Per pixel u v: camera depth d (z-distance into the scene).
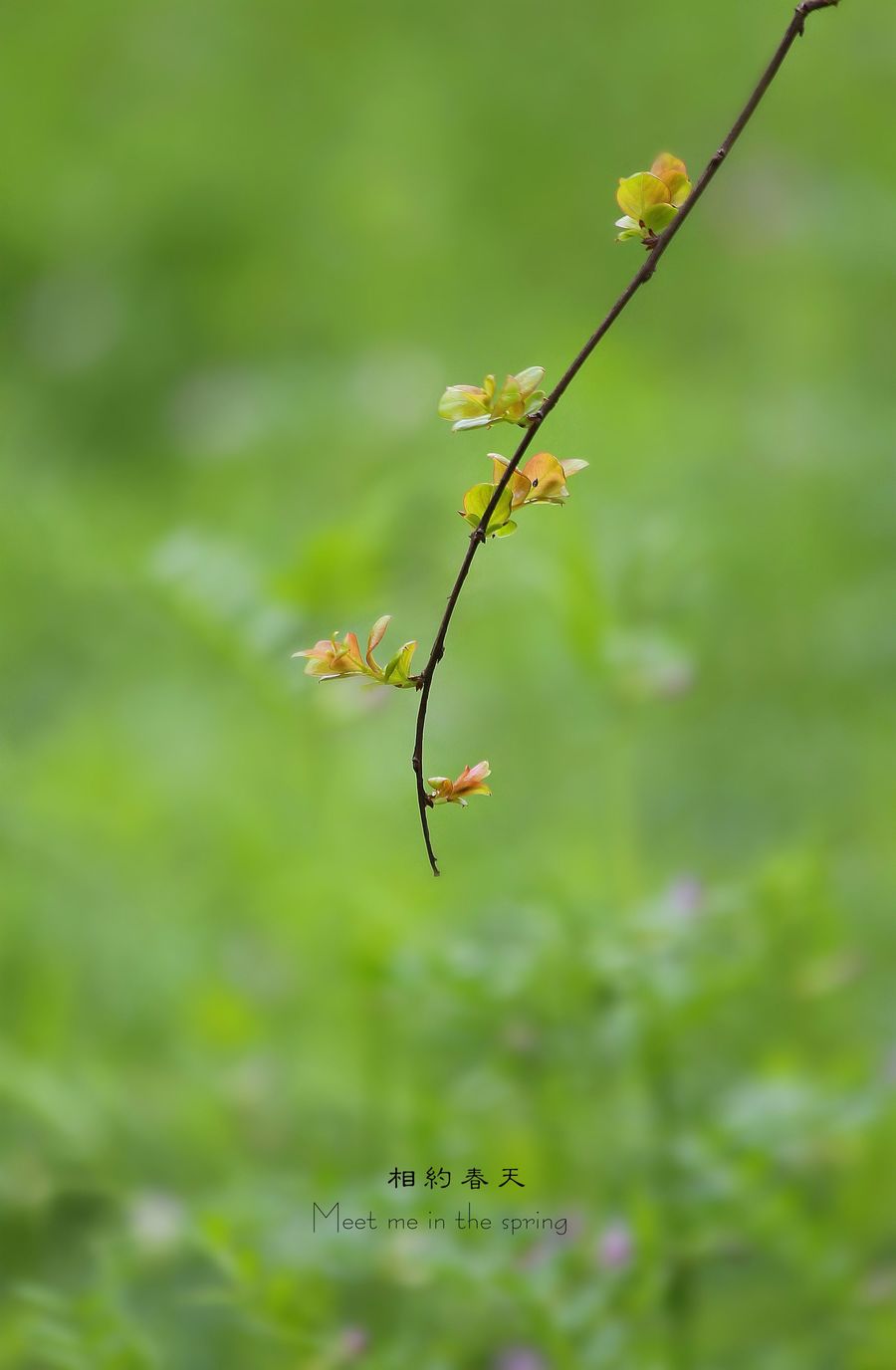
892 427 2.79
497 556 2.41
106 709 2.45
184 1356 1.49
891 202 3.27
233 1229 1.48
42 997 1.70
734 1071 1.61
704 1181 1.47
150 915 1.90
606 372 3.13
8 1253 1.54
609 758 2.24
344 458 2.96
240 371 3.47
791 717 2.28
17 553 2.69
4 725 2.42
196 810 2.17
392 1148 1.60
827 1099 1.50
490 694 2.39
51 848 1.96
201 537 1.78
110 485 3.27
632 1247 1.45
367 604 1.69
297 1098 1.65
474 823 2.20
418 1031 1.63
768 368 3.28
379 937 1.61
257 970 1.86
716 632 2.37
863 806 2.13
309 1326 1.45
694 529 2.36
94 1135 1.59
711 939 1.53
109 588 2.63
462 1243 1.48
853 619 2.40
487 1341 1.50
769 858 1.90
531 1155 1.54
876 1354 1.46
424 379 3.09
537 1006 1.52
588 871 1.84
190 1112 1.63
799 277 3.47
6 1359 1.46
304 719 1.79
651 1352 1.45
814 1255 1.47
